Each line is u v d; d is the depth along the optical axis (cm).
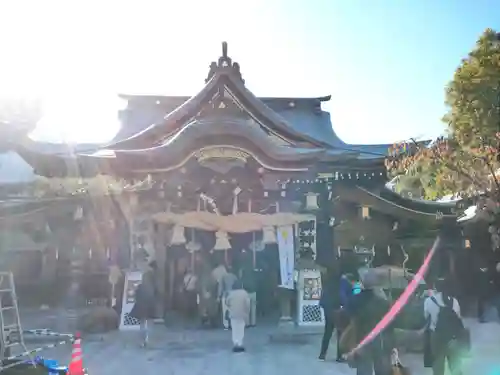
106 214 1708
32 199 1703
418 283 1400
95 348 1328
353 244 1755
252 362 1164
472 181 2050
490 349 1263
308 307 1596
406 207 1798
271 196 1714
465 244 1792
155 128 2061
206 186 1683
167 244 1669
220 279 1579
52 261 1742
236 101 2050
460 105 2142
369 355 892
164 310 1612
